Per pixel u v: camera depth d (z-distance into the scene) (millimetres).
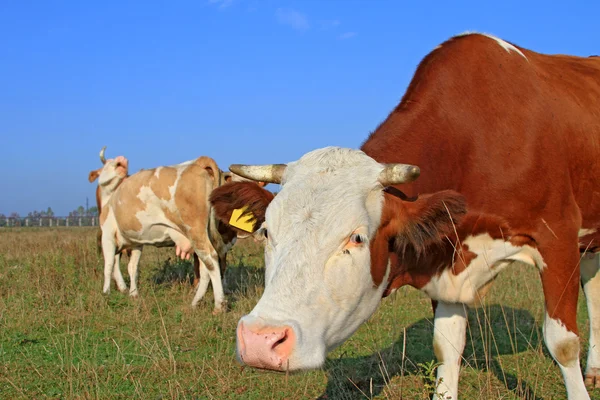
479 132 2225
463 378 2615
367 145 2193
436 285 2234
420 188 2133
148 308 3785
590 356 2717
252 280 4855
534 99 2273
